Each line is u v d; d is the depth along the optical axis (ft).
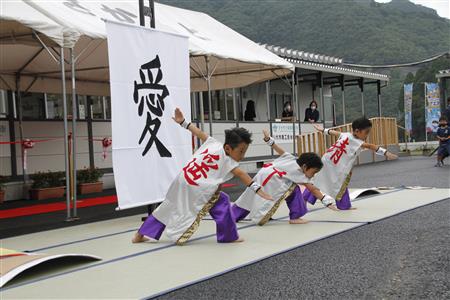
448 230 14.61
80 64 30.83
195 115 43.50
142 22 20.38
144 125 18.74
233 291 9.71
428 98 63.36
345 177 19.36
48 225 19.62
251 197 17.21
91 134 35.47
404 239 13.73
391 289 9.52
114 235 16.61
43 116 33.12
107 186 35.45
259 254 12.62
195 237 15.47
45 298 9.62
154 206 21.86
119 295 9.65
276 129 48.62
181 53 20.79
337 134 20.15
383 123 56.95
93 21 22.08
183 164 20.35
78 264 12.33
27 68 30.40
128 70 18.30
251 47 34.32
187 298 9.39
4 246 15.44
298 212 16.98
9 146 30.27
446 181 29.09
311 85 59.11
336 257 12.03
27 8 19.21
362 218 17.40
